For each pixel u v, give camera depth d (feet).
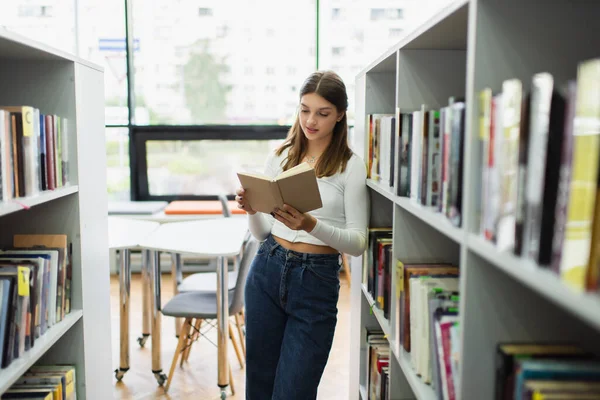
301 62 17.38
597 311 2.16
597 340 3.68
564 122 2.64
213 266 17.01
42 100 6.48
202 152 17.57
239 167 17.72
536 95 2.80
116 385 10.03
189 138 17.43
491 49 3.53
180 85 17.28
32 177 5.47
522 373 3.21
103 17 16.80
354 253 6.41
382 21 17.26
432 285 4.82
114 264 16.97
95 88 7.22
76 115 6.50
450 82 5.62
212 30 17.10
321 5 17.13
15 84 6.46
